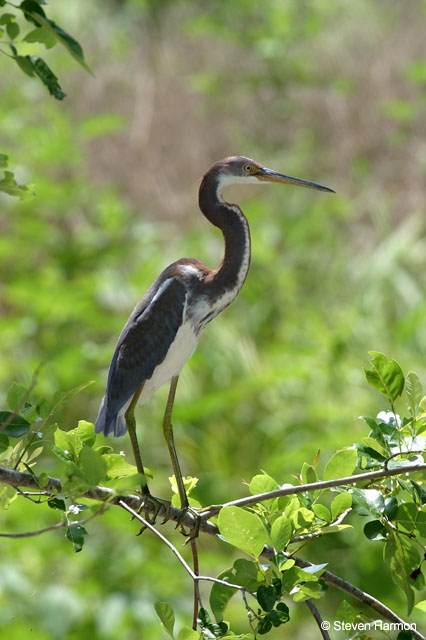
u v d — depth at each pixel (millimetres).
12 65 16578
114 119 15344
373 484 4426
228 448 12203
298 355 12594
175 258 14117
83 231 14531
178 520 5074
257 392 12523
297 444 11602
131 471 4211
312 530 4188
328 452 11039
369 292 13555
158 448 12250
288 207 15750
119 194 16406
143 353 5980
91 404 12648
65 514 4004
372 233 15195
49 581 9688
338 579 4285
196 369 12930
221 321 13344
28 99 16375
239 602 10055
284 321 13586
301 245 14836
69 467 3334
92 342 13359
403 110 16234
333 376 12352
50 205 14508
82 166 15734
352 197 16078
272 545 3805
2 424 3689
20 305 13867
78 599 9289
